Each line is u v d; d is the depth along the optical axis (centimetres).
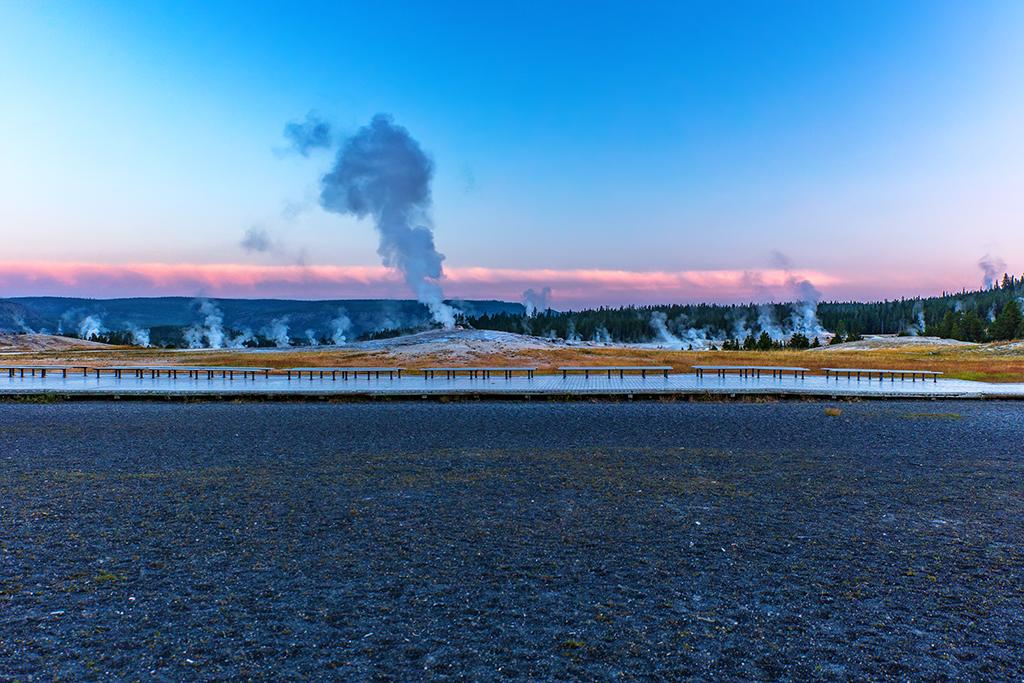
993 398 2534
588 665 569
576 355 4334
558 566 794
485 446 1549
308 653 588
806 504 1062
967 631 635
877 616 666
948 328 11075
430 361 3947
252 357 4366
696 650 596
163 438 1650
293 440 1623
